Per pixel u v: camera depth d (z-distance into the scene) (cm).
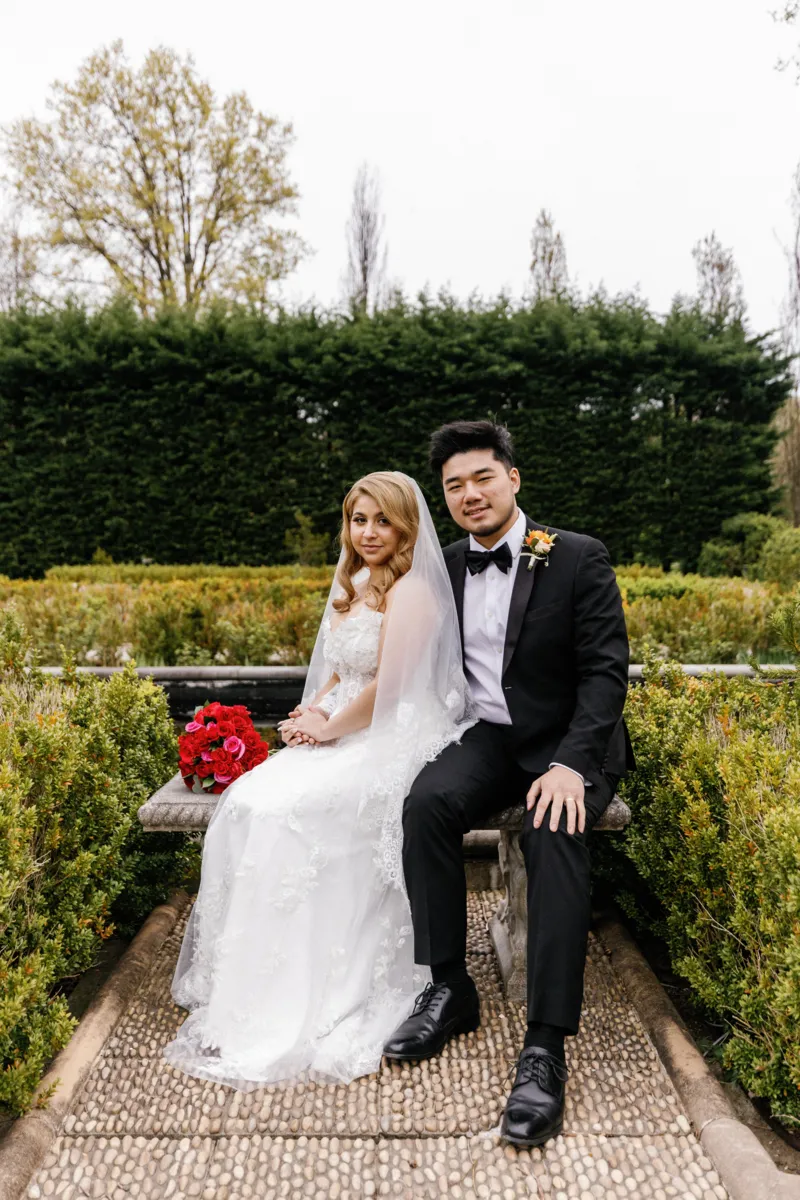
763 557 948
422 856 209
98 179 1639
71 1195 160
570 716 235
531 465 1069
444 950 208
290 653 501
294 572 860
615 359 1059
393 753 224
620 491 1081
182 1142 173
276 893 207
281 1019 203
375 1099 188
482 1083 194
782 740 243
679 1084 191
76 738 229
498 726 242
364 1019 213
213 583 638
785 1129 181
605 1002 229
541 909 192
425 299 1081
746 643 500
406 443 1069
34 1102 177
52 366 1055
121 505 1066
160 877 284
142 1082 193
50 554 1077
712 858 211
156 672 432
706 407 1095
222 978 206
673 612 502
